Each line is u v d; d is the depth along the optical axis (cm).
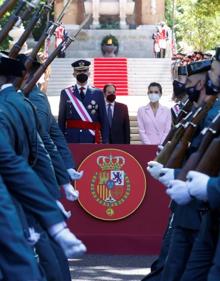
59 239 810
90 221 1836
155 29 6856
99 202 1833
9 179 808
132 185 1830
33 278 765
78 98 2138
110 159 1825
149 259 1778
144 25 6962
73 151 1828
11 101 945
